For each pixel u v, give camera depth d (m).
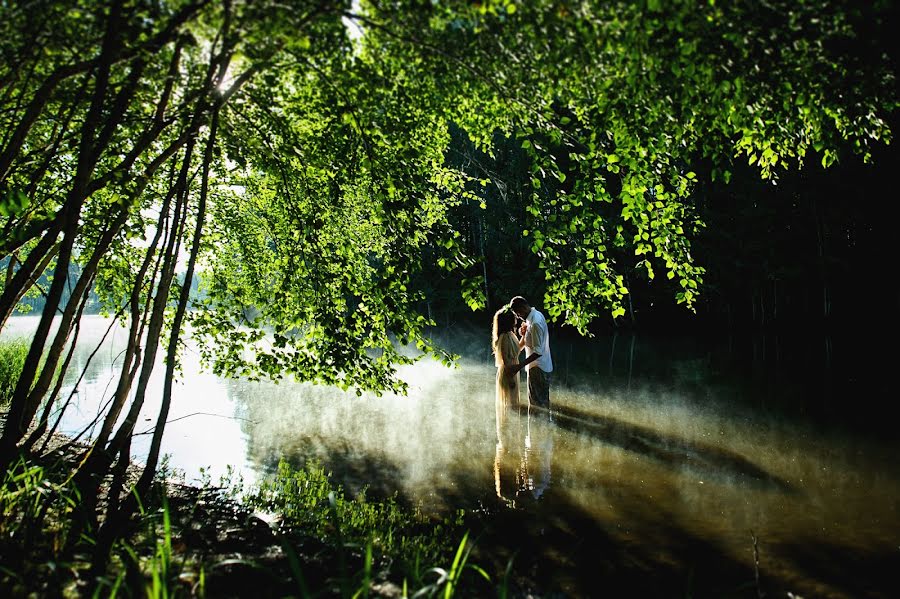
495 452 6.43
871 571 3.53
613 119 4.09
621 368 13.88
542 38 3.21
